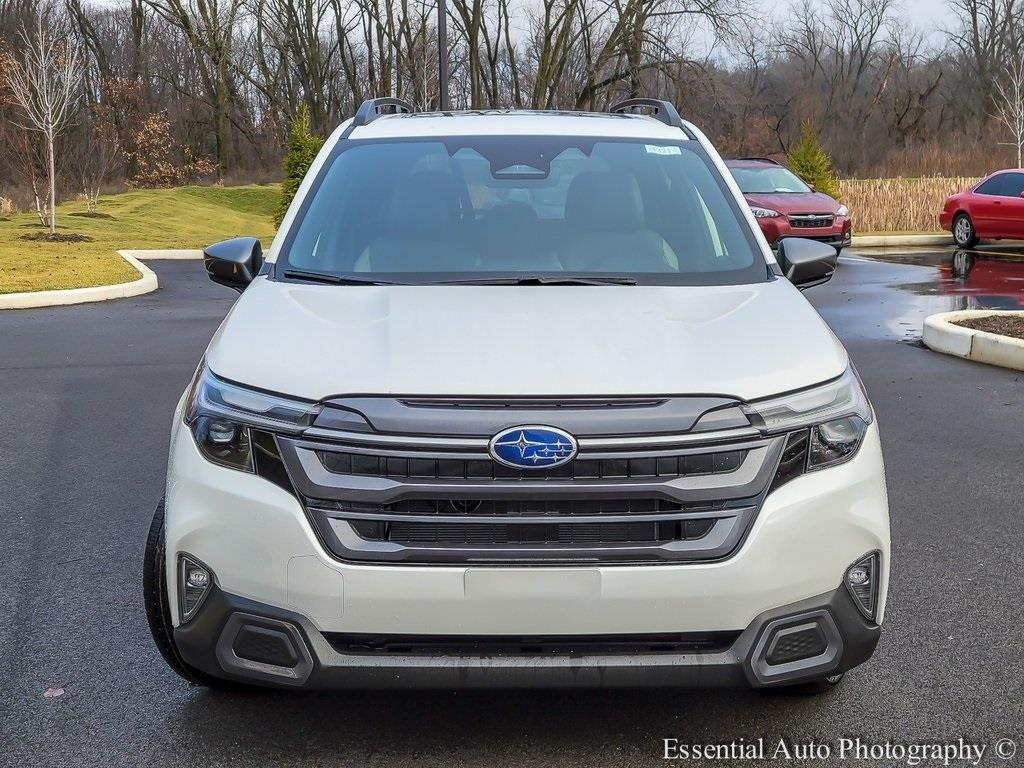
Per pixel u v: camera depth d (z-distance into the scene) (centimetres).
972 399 791
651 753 308
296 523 269
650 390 274
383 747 311
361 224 396
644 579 266
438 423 268
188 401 305
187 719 329
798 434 280
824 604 280
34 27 4566
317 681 274
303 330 310
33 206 3127
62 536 499
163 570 320
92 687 350
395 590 265
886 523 294
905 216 2800
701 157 443
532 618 267
